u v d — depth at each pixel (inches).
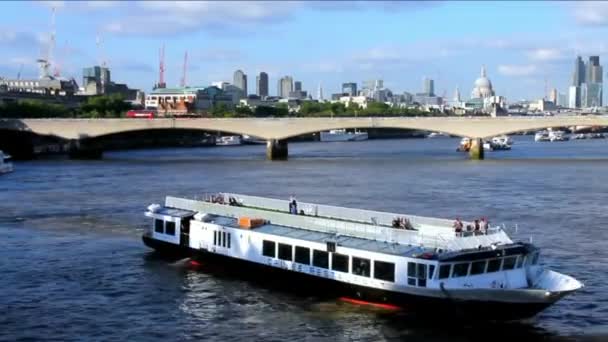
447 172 6806.1
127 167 7711.6
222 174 6732.3
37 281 2549.2
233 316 2148.1
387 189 5290.4
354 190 5231.3
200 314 2172.7
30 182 5935.0
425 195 4891.7
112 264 2800.2
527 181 5821.9
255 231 2522.1
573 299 2281.0
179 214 2859.3
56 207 4352.9
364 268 2193.7
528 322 2074.3
